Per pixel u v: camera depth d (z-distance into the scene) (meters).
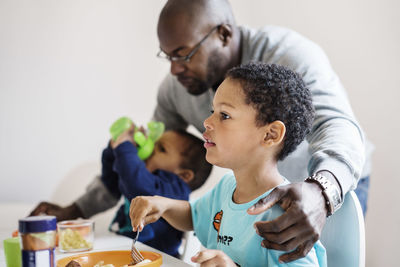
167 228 1.34
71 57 2.02
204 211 0.93
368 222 1.86
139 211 0.84
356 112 1.90
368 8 1.85
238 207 0.78
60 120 2.01
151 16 2.15
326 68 1.13
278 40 1.24
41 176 1.99
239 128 0.73
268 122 0.73
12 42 1.93
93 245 0.96
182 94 1.53
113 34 2.08
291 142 0.76
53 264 0.59
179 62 1.22
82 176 1.82
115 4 2.08
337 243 0.76
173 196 1.35
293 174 1.14
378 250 1.82
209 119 0.76
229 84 0.75
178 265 0.78
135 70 2.13
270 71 0.75
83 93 2.04
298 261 0.66
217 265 0.59
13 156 1.95
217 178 1.54
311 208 0.63
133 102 2.13
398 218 1.75
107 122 2.09
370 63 1.84
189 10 1.17
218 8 1.22
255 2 2.28
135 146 1.39
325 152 0.79
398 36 1.75
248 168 0.76
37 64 1.97
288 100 0.73
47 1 1.98
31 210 1.54
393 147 1.77
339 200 0.70
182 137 1.55
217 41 1.22
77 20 2.02
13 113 1.94
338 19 1.95
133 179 1.30
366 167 1.40
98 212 1.48
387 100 1.79
